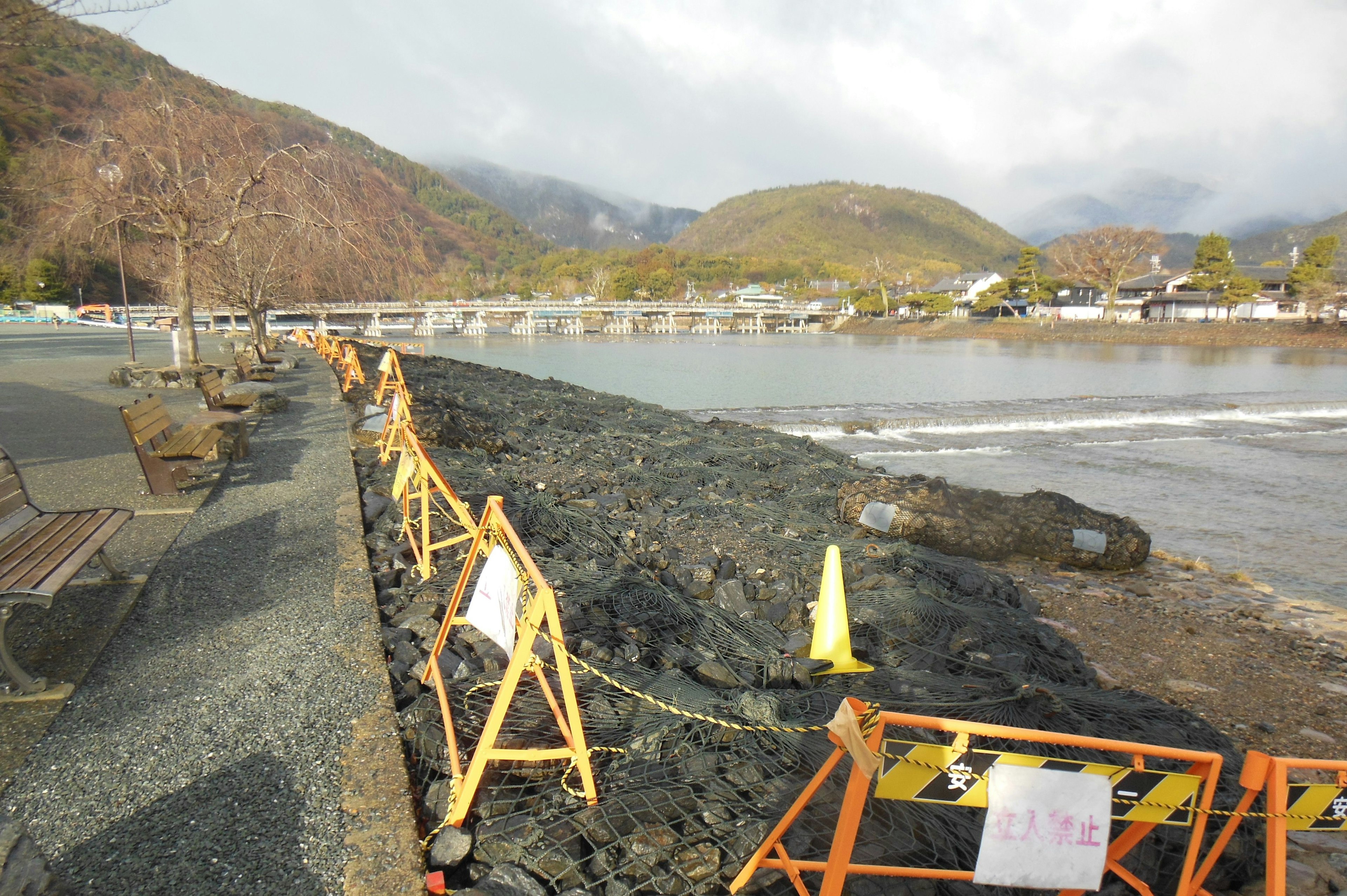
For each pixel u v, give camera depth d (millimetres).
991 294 120000
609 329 148750
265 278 24234
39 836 2664
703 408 30812
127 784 2969
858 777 1933
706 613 5320
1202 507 14312
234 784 2984
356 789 2980
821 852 2799
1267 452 20375
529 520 6926
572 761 3199
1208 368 53906
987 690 4328
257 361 22531
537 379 29328
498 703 2840
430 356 31688
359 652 4121
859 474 12633
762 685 4379
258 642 4215
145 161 16922
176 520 6379
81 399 13797
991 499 9227
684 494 9484
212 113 17234
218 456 8922
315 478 7992
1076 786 2068
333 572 5266
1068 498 9516
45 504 6773
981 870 2094
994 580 7121
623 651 4469
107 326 48719
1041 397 35344
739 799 3039
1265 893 3088
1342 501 14797
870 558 7199
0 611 3492
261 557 5531
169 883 2473
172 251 21422
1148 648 6395
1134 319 101188
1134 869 2965
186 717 3449
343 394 15898
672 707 3238
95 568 5238
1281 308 89188
